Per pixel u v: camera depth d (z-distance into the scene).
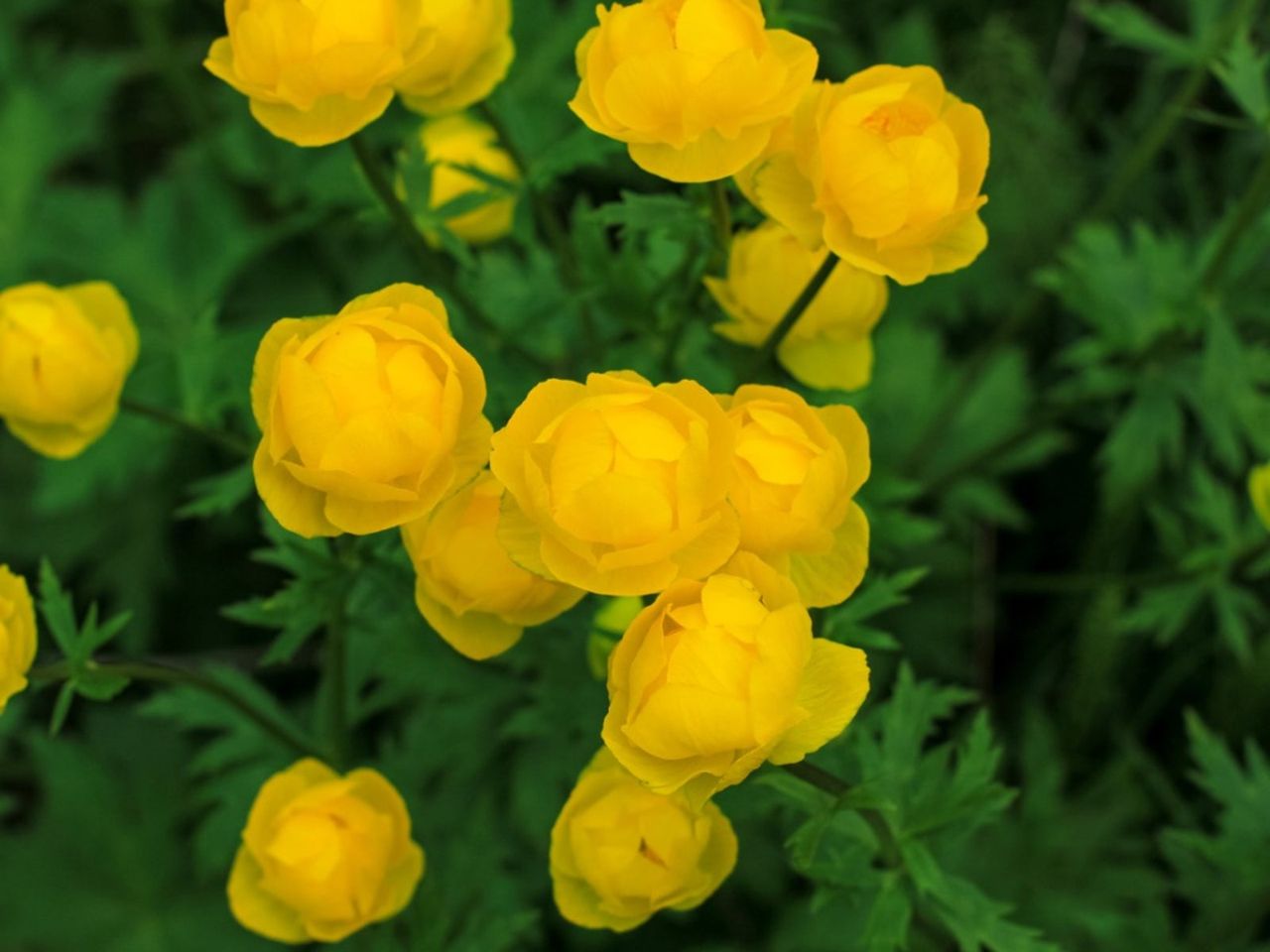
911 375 0.88
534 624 0.58
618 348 0.70
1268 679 0.76
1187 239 0.90
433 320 0.54
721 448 0.54
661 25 0.55
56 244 0.92
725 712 0.52
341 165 0.85
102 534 0.89
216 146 0.93
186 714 0.70
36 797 0.89
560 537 0.53
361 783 0.61
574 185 0.86
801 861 0.57
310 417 0.53
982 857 0.77
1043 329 0.92
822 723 0.54
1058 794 0.77
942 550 0.83
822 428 0.55
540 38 0.89
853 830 0.61
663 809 0.57
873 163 0.55
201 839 0.71
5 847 0.80
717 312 0.65
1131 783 0.78
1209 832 0.79
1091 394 0.77
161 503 0.89
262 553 0.66
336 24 0.57
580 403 0.53
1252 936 0.77
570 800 0.58
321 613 0.61
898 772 0.61
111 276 0.92
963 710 0.81
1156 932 0.74
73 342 0.63
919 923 0.70
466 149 0.72
